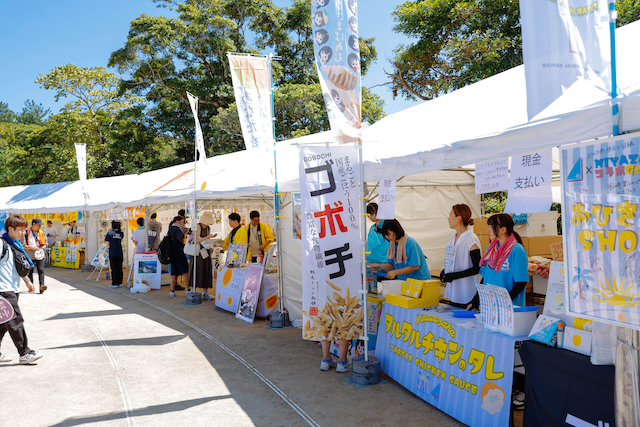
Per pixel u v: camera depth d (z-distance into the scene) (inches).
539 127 109.4
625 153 88.1
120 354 227.0
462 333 144.9
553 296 125.6
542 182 117.4
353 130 178.9
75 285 472.7
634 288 86.3
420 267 201.3
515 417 146.3
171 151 1014.4
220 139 851.4
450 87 670.5
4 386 184.7
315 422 146.7
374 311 201.6
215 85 856.9
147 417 153.6
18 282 213.3
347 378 186.1
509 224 146.9
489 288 137.9
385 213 190.7
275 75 858.8
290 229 287.1
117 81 1059.9
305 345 238.2
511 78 187.9
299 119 828.0
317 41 175.6
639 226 85.3
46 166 1310.3
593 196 94.0
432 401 154.1
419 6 642.8
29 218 745.0
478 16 590.9
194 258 362.3
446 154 139.8
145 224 474.0
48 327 286.0
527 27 91.2
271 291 303.4
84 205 540.4
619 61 120.3
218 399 167.8
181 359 217.5
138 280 427.2
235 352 227.1
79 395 174.1
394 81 724.7
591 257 94.3
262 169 327.9
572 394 111.9
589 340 110.7
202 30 826.8
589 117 97.6
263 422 148.0
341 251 184.5
